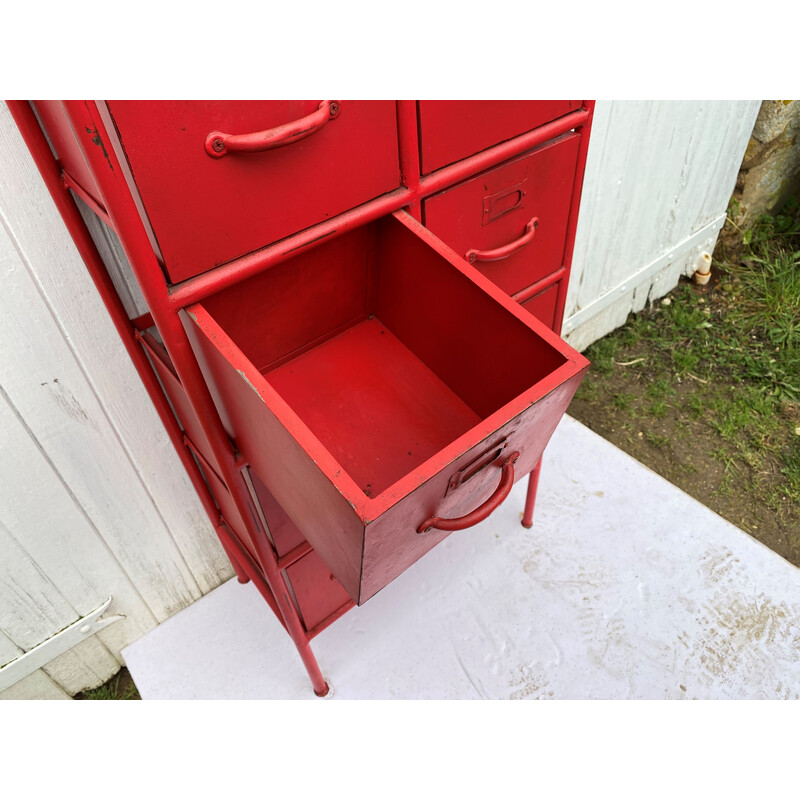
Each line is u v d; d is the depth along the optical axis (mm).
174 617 1607
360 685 1474
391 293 1113
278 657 1526
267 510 1129
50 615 1388
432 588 1602
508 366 958
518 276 1327
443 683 1467
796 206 2562
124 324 996
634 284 2215
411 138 927
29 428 1078
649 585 1589
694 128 1877
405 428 1074
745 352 2266
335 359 1141
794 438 2029
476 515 857
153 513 1379
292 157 813
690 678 1451
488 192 1110
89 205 799
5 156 826
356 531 712
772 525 1858
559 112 1145
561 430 1902
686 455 2016
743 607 1545
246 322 1000
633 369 2252
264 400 718
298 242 879
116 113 658
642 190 1903
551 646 1505
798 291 2365
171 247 771
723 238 2523
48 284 954
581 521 1705
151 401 1182
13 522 1176
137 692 1645
